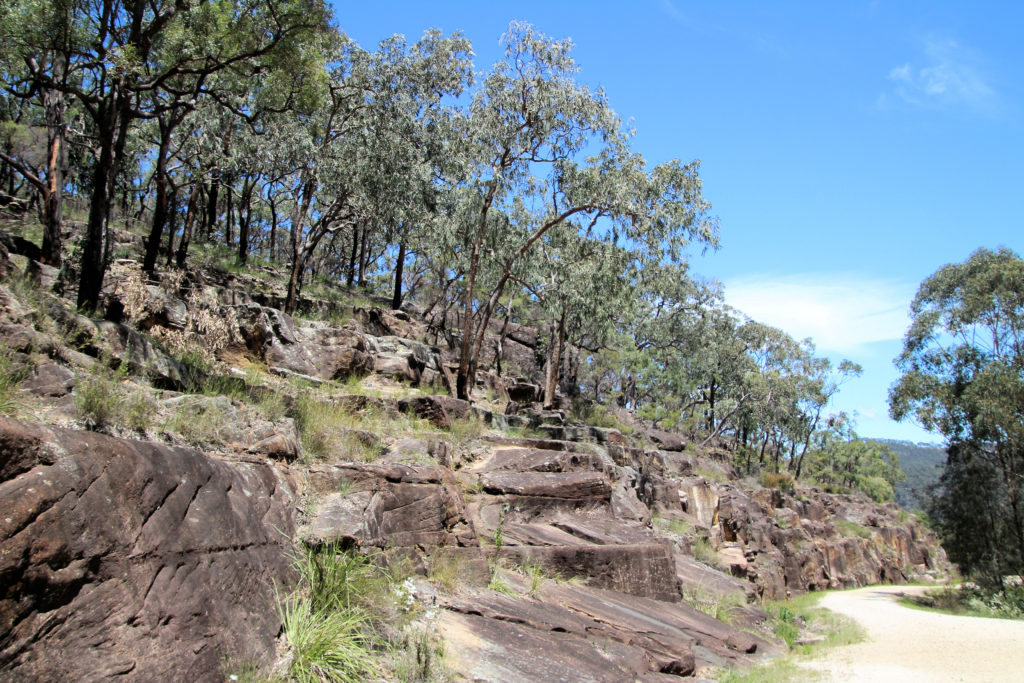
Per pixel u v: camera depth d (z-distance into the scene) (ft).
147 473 15.55
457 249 84.53
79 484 13.39
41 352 22.48
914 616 83.20
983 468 107.86
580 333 120.78
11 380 19.35
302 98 53.21
